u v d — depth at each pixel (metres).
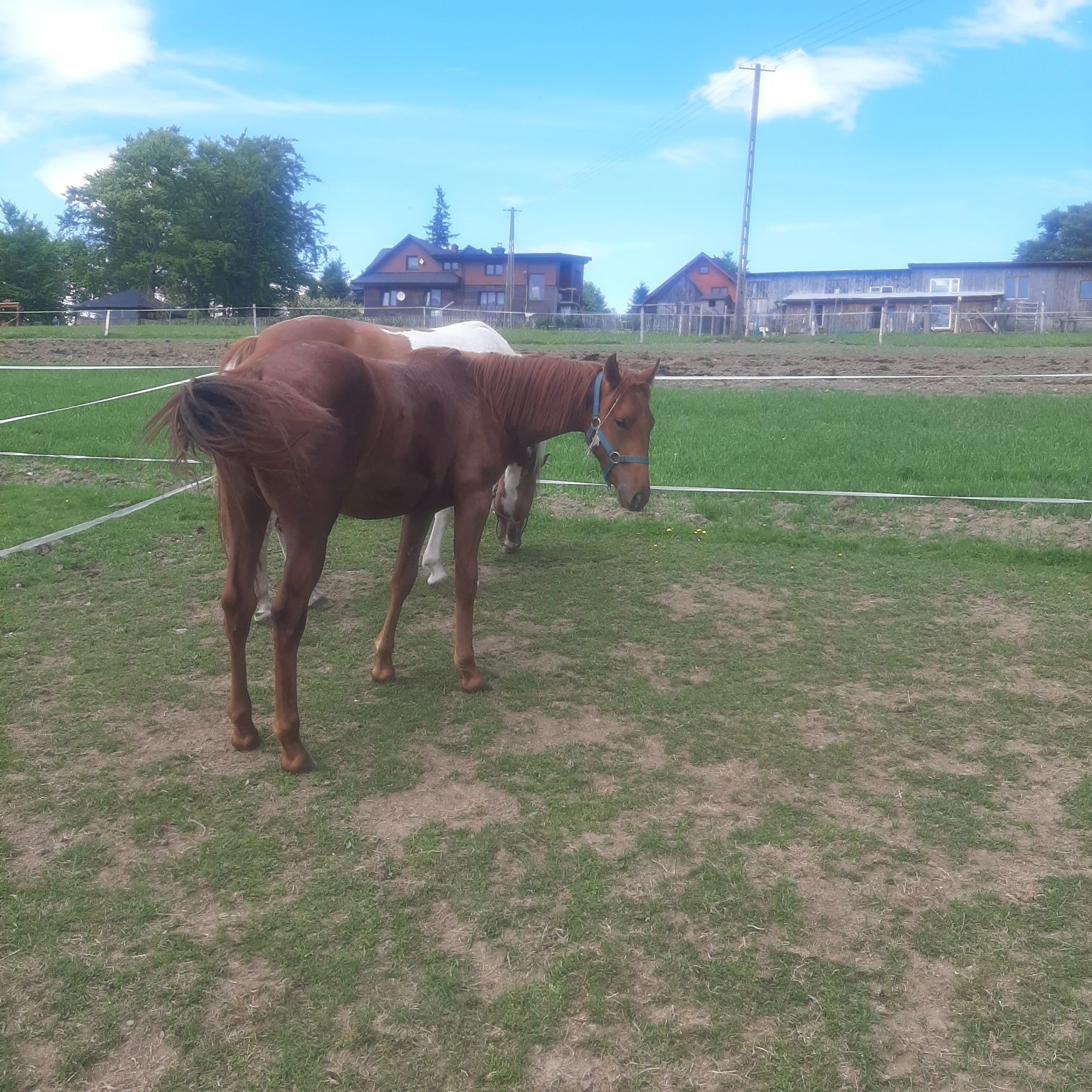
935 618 5.69
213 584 6.04
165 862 3.16
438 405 4.10
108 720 4.15
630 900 3.00
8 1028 2.45
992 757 3.98
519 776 3.78
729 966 2.71
